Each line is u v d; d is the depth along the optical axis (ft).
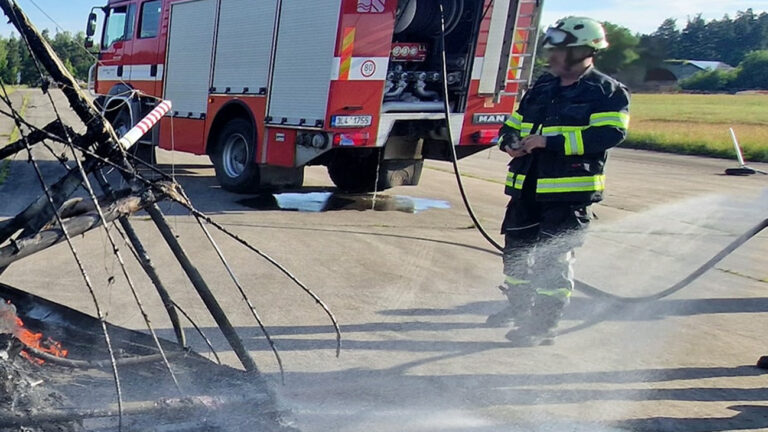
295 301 15.43
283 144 27.09
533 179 13.92
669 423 10.63
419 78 27.22
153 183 8.24
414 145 29.07
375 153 29.14
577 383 12.03
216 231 21.50
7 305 8.50
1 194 25.43
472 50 27.45
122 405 7.54
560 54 13.17
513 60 28.40
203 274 16.92
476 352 13.26
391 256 20.04
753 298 17.87
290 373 11.64
